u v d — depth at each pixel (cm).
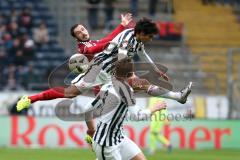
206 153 4600
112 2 6112
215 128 5116
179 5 6562
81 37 2505
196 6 6588
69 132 4975
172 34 5775
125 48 2303
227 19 6538
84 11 6084
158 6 6259
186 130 5062
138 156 2195
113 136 2164
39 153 4375
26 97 2392
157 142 5106
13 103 5078
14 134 4978
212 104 5288
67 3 6153
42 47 5828
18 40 5647
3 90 5300
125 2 6194
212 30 6400
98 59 2444
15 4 6244
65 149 4791
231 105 5316
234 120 5153
